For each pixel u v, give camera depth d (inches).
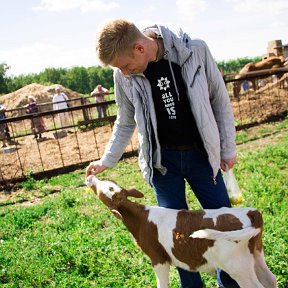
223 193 141.8
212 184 139.8
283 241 180.4
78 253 203.9
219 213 130.1
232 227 126.0
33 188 379.9
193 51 123.0
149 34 125.6
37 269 196.7
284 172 298.7
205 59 125.9
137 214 142.3
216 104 133.0
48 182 393.1
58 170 418.0
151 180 137.9
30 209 302.2
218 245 124.8
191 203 262.1
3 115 679.7
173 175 140.9
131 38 117.5
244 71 723.4
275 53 826.2
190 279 150.3
